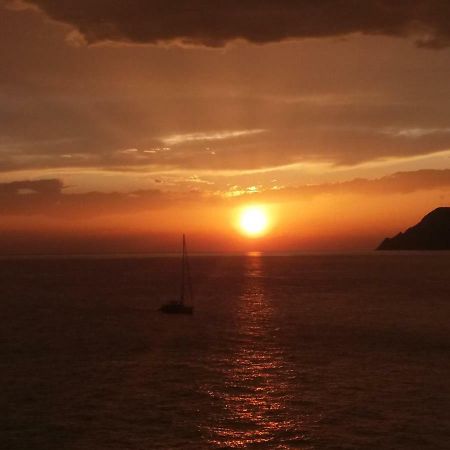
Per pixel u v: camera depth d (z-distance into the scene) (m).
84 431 28.69
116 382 37.66
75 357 46.00
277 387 36.19
